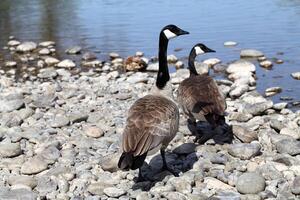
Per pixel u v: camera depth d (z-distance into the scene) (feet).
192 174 32.94
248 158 35.76
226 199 29.25
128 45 86.79
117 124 45.60
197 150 38.04
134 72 70.79
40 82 67.36
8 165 36.63
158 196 30.19
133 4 133.69
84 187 32.42
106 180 33.27
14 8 136.77
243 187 30.55
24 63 79.97
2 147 38.45
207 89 37.78
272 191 30.25
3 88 63.46
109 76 67.56
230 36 88.33
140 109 30.83
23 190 31.24
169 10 120.57
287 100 53.78
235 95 54.80
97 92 59.26
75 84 64.23
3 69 76.64
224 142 39.83
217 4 125.90
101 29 101.86
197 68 66.33
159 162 36.06
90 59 79.82
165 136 30.50
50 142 40.09
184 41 86.94
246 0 129.90
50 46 90.07
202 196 29.76
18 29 107.45
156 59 76.38
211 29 95.25
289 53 74.54
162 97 33.06
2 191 31.22
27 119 47.91
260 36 86.79
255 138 39.42
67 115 48.65
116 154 35.58
